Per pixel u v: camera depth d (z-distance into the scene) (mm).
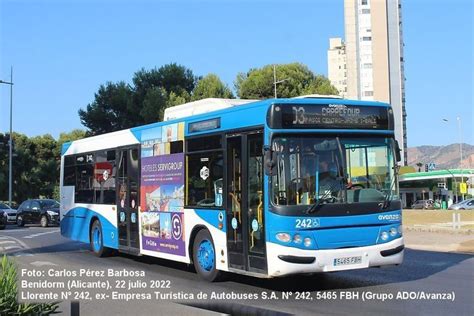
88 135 53844
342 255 9344
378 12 135500
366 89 134375
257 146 9859
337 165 9625
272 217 9289
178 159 12398
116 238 15172
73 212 17953
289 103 9547
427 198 94688
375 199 9789
